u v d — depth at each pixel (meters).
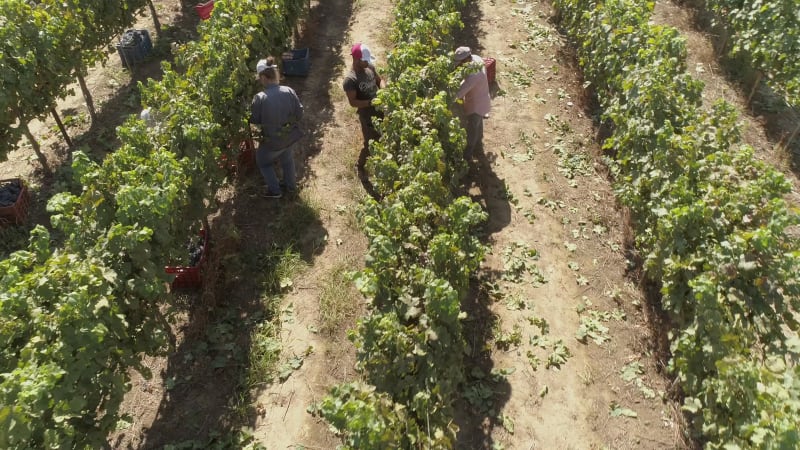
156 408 5.50
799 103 8.75
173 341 5.83
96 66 11.21
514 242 7.38
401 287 4.65
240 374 5.79
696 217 5.04
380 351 4.25
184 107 6.37
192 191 6.11
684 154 5.93
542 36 12.35
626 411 5.50
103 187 5.29
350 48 12.01
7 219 7.50
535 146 9.11
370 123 7.96
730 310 4.70
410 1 9.74
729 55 10.52
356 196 8.12
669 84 6.93
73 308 4.11
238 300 6.60
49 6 8.86
